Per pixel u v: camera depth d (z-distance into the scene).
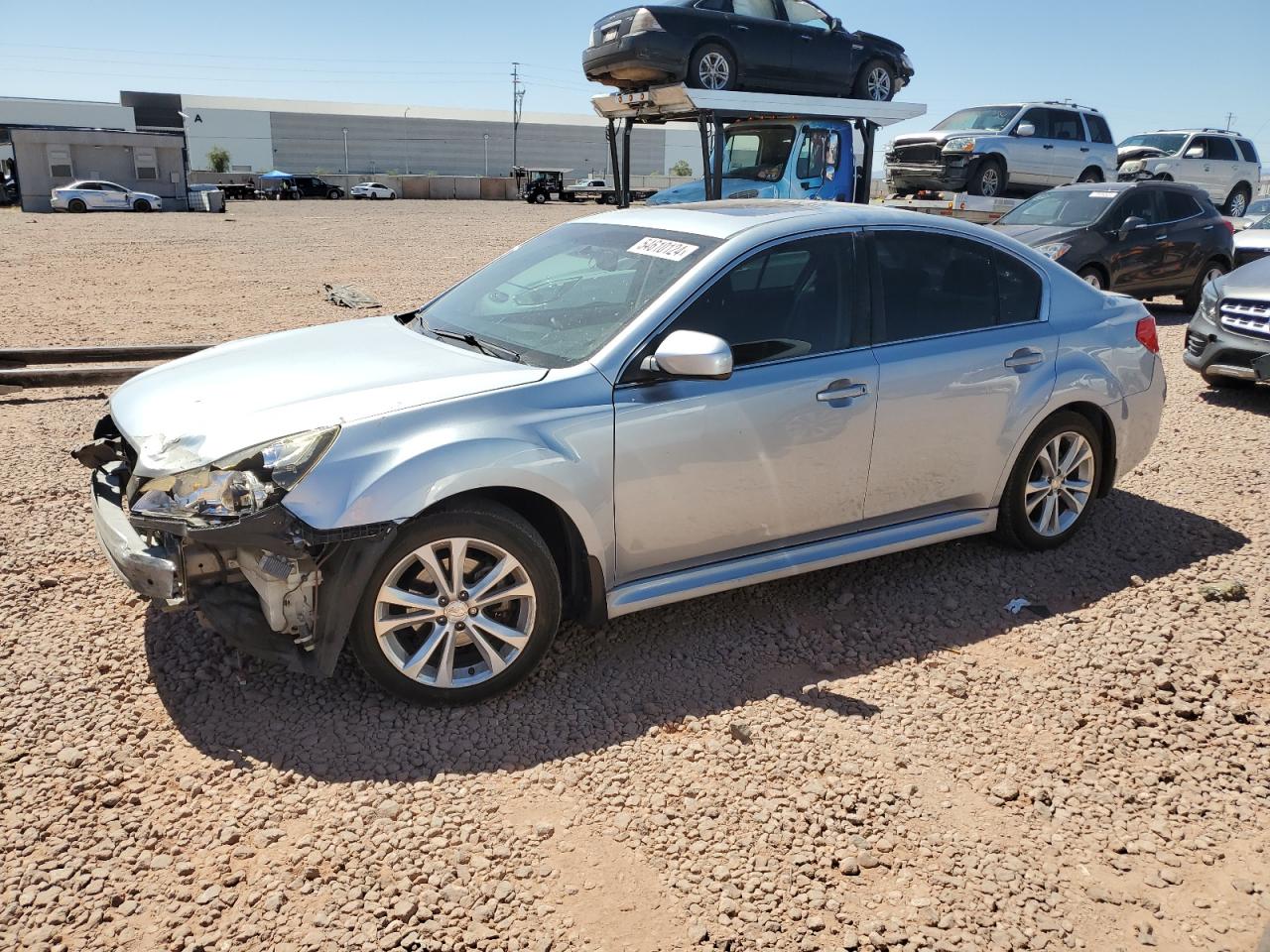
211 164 101.81
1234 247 13.30
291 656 3.23
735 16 11.69
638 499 3.58
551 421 3.38
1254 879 2.74
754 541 3.96
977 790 3.09
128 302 12.51
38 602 4.01
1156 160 20.17
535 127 116.50
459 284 4.70
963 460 4.40
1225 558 4.89
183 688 3.45
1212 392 8.67
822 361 3.95
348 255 19.53
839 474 4.04
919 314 4.28
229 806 2.87
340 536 3.04
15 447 6.03
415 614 3.29
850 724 3.41
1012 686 3.69
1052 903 2.62
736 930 2.49
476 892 2.58
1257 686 3.72
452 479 3.16
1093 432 4.83
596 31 11.98
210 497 3.04
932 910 2.58
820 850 2.79
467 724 3.32
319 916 2.47
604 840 2.80
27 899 2.48
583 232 4.52
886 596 4.41
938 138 16.41
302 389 3.46
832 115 11.78
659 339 3.63
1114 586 4.56
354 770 3.05
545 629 3.47
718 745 3.26
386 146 111.81
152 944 2.37
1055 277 4.78
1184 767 3.24
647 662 3.77
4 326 10.45
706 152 11.27
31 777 2.94
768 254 3.91
